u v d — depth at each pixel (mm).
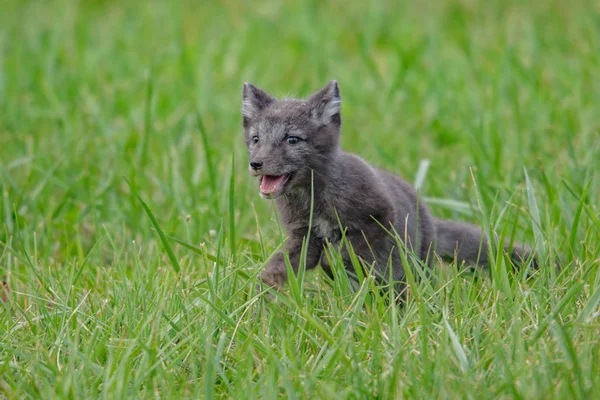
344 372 8555
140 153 15266
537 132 15812
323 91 11211
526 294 9516
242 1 27375
